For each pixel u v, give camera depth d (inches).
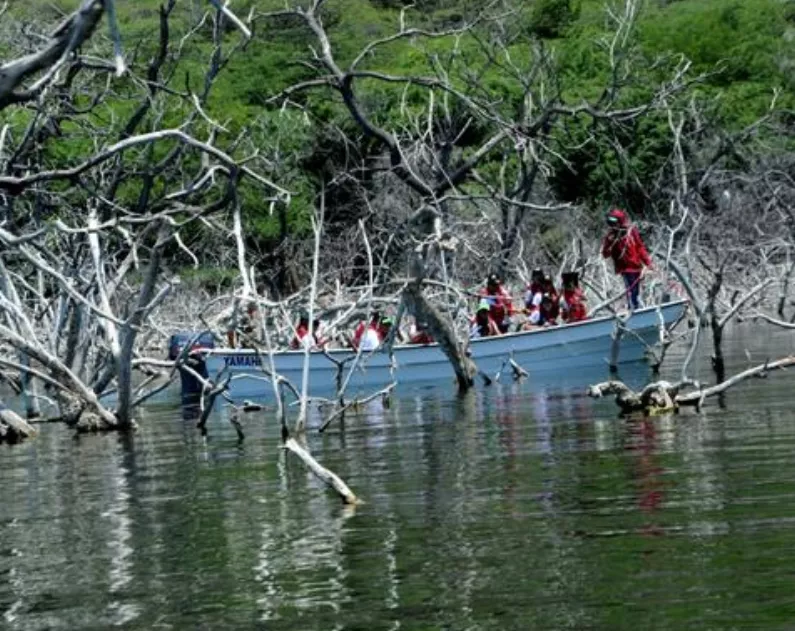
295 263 3385.8
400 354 2613.2
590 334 2709.2
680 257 3437.5
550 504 1316.4
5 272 2332.7
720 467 1445.6
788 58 5236.2
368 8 4987.7
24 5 3262.8
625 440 1674.5
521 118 3395.7
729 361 2716.5
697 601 984.9
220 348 2506.2
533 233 3806.6
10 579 1163.9
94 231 1793.8
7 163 2239.2
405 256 2726.4
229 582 1110.4
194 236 3319.4
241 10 4397.1
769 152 4387.3
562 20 4965.6
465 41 4539.9
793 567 1048.2
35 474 1718.8
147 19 4520.2
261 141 3449.8
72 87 2546.8
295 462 1685.5
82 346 2413.9
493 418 2010.3
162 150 3080.7
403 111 3319.4
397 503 1371.8
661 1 5915.4
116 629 1008.2
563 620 965.8
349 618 997.8
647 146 4126.5
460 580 1072.8
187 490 1526.8
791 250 3949.3
